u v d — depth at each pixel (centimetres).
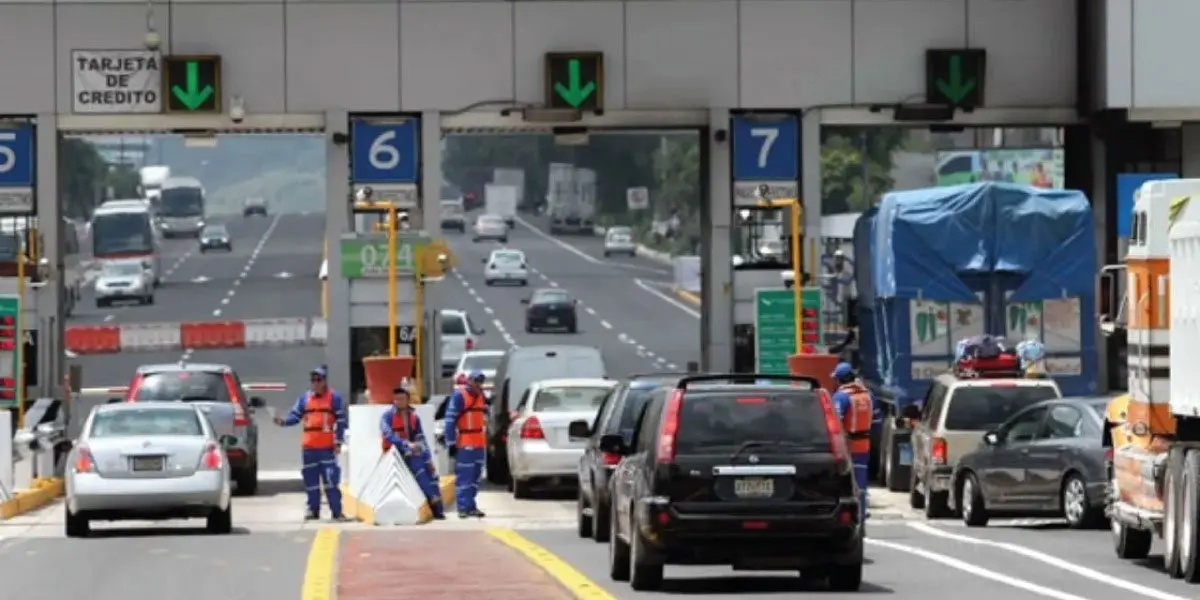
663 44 9550
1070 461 6612
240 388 8925
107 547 6281
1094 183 9725
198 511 6681
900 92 9625
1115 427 5634
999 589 4734
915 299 8556
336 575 5044
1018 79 9638
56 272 9475
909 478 8538
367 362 8719
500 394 9494
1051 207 8612
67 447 9294
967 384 7469
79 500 6581
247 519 7631
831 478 4628
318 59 9450
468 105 9488
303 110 9444
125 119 9431
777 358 9375
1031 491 6750
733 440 4628
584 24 9519
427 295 9600
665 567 5400
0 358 8969
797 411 4666
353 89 9462
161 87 9381
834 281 10081
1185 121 9488
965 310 8575
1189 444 4956
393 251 8988
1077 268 8619
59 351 9525
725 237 9625
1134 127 9694
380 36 9475
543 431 8344
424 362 9588
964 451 7400
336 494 7500
